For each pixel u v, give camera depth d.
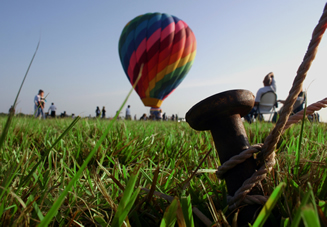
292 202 0.96
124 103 0.55
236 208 0.92
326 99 1.00
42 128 3.71
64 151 1.93
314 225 0.43
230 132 1.04
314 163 1.27
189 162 2.14
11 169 1.05
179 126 4.67
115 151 2.21
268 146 0.96
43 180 1.31
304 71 0.87
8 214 0.89
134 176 0.79
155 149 2.37
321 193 1.04
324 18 0.81
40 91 10.85
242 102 1.00
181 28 21.77
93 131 3.27
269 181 1.11
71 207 1.08
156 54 21.08
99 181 1.14
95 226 1.01
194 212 0.96
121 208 0.78
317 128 2.78
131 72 22.66
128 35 22.14
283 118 0.91
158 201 1.17
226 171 0.99
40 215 0.88
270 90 7.84
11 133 2.69
